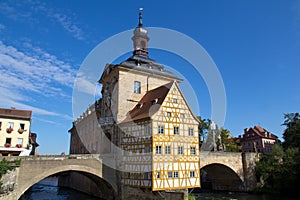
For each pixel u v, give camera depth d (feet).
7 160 81.05
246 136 257.14
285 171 133.59
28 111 151.53
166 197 86.89
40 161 86.74
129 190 97.96
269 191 135.44
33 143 203.10
